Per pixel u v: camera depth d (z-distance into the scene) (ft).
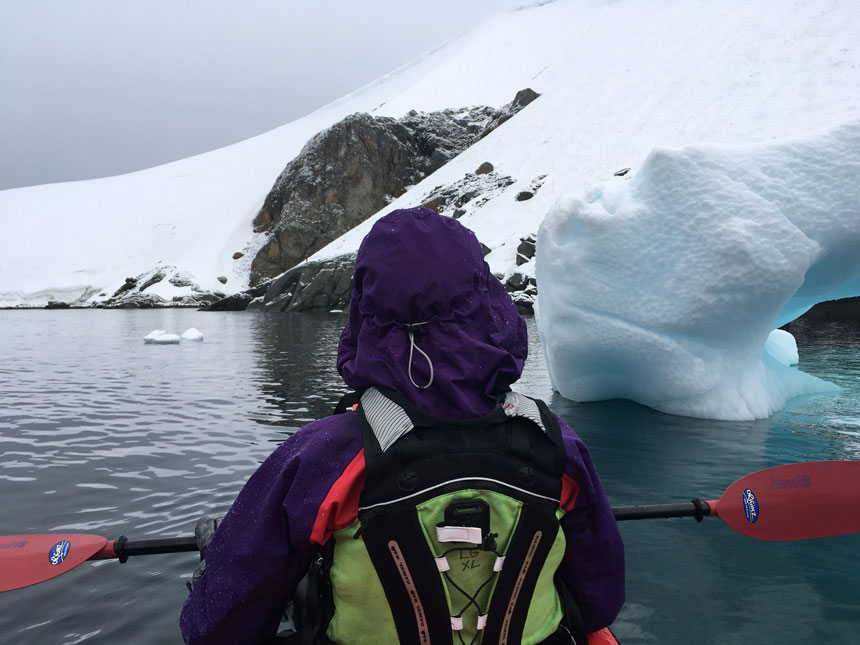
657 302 16.28
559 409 18.07
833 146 15.51
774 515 6.08
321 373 26.48
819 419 16.25
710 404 16.62
